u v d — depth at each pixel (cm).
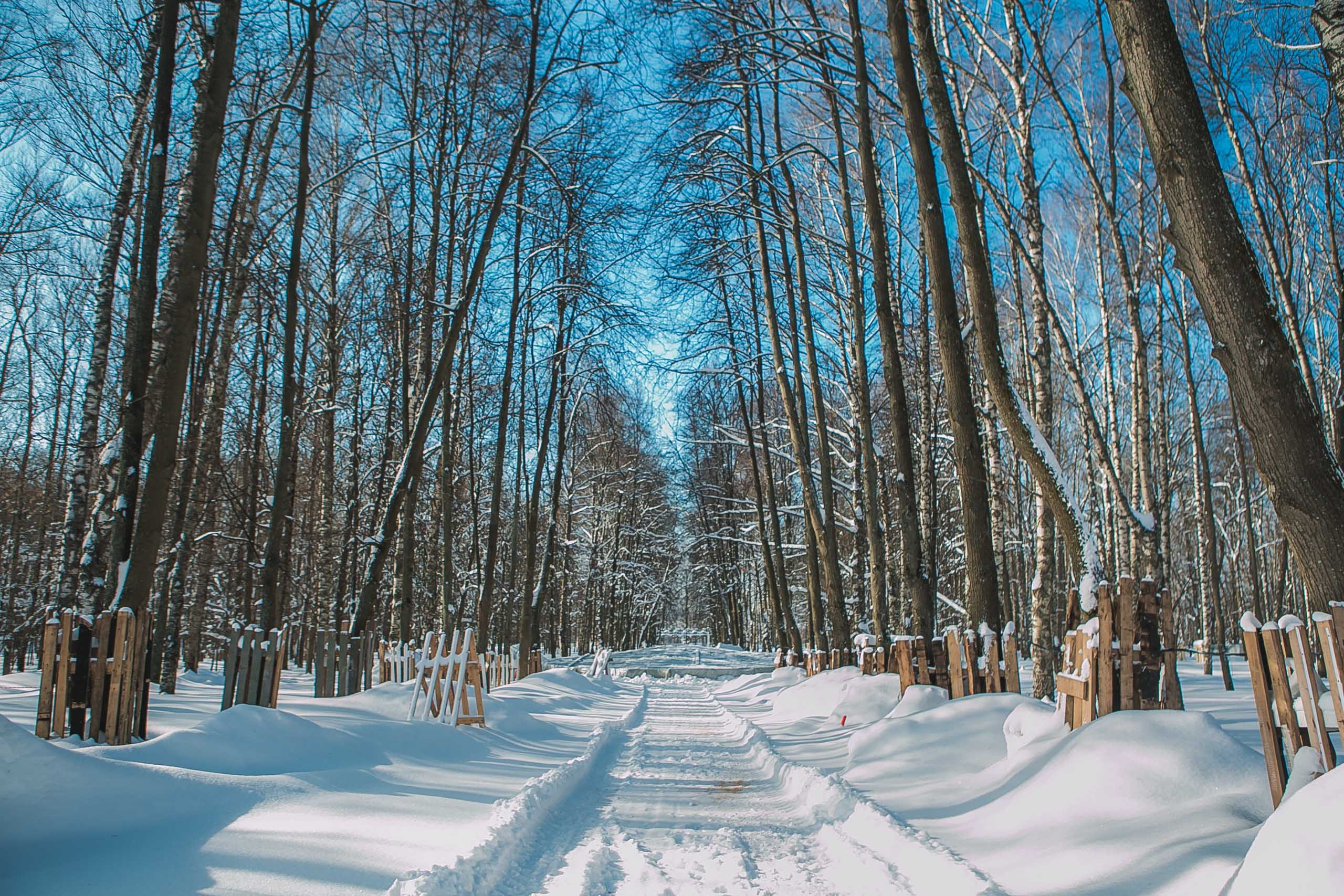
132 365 868
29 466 3244
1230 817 458
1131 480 3169
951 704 925
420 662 1048
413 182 1862
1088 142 2309
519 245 2069
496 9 1619
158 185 891
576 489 4078
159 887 401
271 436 2756
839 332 2489
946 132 1045
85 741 697
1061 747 607
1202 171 538
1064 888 422
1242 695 1608
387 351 2530
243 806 546
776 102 2112
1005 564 2386
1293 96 1980
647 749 1120
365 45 1639
